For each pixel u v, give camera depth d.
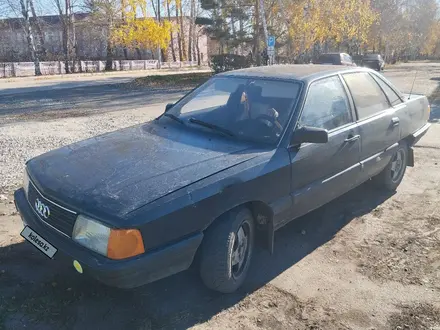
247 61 24.38
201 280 3.10
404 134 5.04
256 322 2.80
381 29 54.41
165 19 50.03
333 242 3.98
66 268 3.33
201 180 2.77
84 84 22.69
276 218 3.30
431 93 16.23
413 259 3.66
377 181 5.13
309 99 3.67
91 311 2.82
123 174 2.81
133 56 53.41
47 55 38.06
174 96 16.44
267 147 3.31
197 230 2.71
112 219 2.42
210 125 3.61
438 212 4.66
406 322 2.84
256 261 3.60
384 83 4.93
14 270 3.28
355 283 3.29
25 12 30.38
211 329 2.72
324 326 2.78
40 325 2.66
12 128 9.22
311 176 3.57
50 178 2.89
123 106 13.30
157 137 3.53
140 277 2.48
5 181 5.41
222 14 25.00
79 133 8.60
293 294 3.14
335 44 41.12
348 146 3.96
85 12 39.22
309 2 26.80
